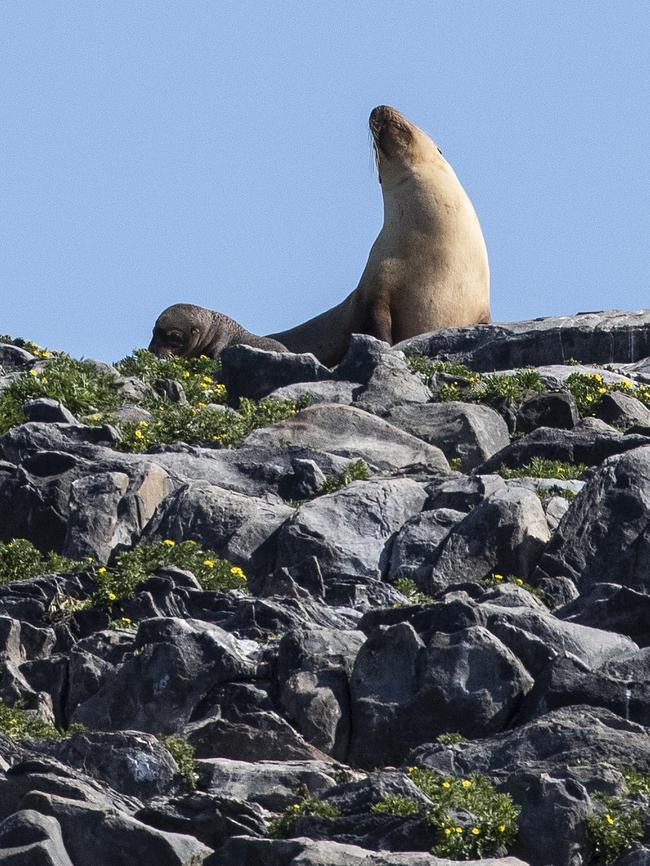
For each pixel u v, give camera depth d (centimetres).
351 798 2623
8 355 5988
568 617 3297
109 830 2492
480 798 2562
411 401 5047
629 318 6131
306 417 4731
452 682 2961
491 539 3712
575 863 2461
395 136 6969
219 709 3064
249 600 3447
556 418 4884
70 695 3262
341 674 3069
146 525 4116
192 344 6588
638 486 3759
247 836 2480
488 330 6284
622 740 2747
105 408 5184
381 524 3900
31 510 4262
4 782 2633
